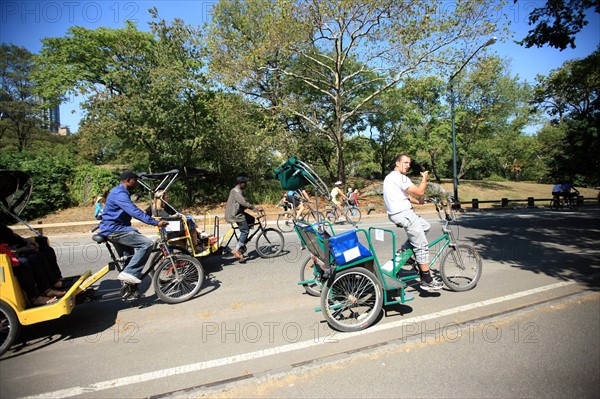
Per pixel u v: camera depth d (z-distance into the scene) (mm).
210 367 3121
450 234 4758
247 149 17656
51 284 4176
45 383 2945
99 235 4484
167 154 15430
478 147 29281
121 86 16578
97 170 17109
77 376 3043
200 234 6012
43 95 22109
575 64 20172
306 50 17016
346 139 25547
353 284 3980
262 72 16359
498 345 3266
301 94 22312
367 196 22438
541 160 40781
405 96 23078
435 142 25891
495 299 4480
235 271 6270
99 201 10703
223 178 20203
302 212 11633
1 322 3545
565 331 3486
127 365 3201
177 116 15164
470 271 5492
